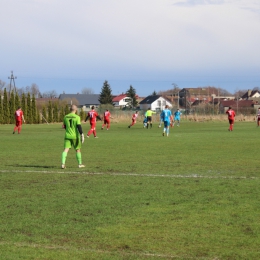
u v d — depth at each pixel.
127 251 6.90
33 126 63.56
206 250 6.91
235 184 12.38
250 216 8.82
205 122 74.19
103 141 29.30
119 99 171.88
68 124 15.91
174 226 8.20
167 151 21.94
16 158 19.38
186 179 13.28
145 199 10.48
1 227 8.18
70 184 12.62
